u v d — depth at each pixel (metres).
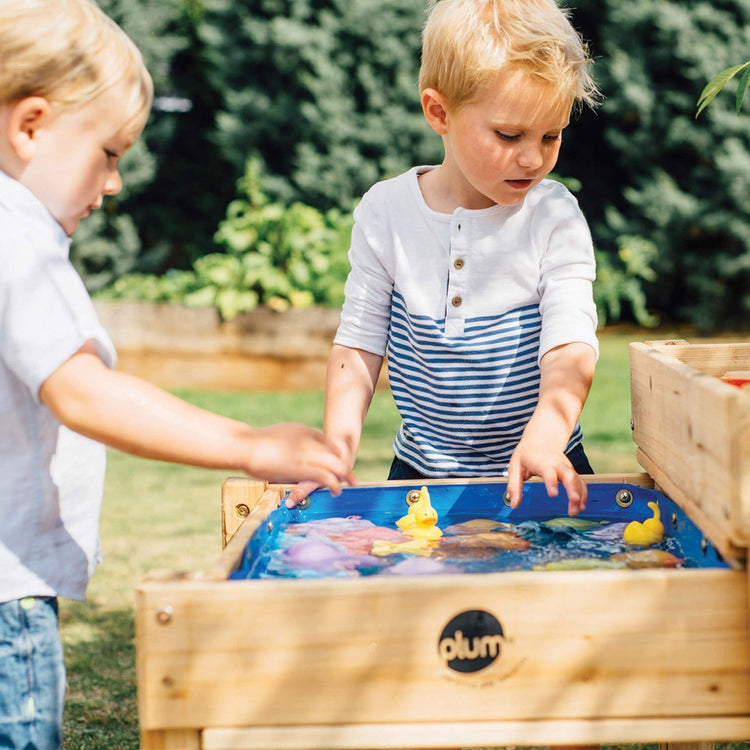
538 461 1.49
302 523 1.61
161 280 8.09
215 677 1.12
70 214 1.33
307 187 8.52
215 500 4.37
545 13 1.69
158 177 9.57
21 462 1.33
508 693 1.12
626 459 4.61
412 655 1.12
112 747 2.12
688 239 9.21
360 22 8.41
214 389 6.98
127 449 1.21
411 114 8.53
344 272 7.39
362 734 1.11
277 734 1.12
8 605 1.32
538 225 1.84
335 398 1.92
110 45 1.31
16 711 1.34
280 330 6.97
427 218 1.89
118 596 3.10
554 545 1.47
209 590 1.12
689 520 1.42
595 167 9.73
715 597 1.11
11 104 1.27
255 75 8.75
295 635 1.12
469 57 1.65
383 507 1.69
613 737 1.11
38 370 1.21
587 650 1.12
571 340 1.73
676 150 9.02
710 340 8.88
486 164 1.70
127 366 7.02
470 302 1.85
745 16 8.65
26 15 1.27
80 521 1.42
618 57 8.83
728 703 1.12
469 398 1.87
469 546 1.46
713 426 1.18
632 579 1.11
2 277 1.22
